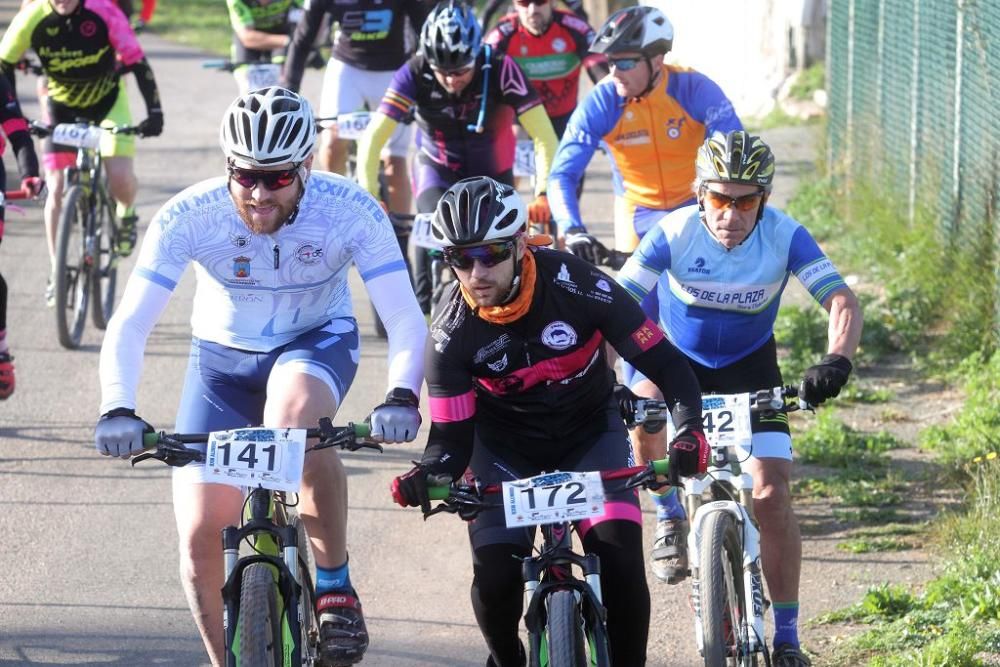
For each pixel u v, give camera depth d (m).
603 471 9.30
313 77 47.25
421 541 14.70
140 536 14.67
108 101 21.59
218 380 10.49
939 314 20.78
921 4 23.19
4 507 15.33
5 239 27.80
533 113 17.45
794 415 17.94
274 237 9.91
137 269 9.96
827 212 26.97
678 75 15.23
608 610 9.37
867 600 12.46
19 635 12.31
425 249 19.62
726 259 11.47
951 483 15.31
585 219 28.86
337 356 10.36
